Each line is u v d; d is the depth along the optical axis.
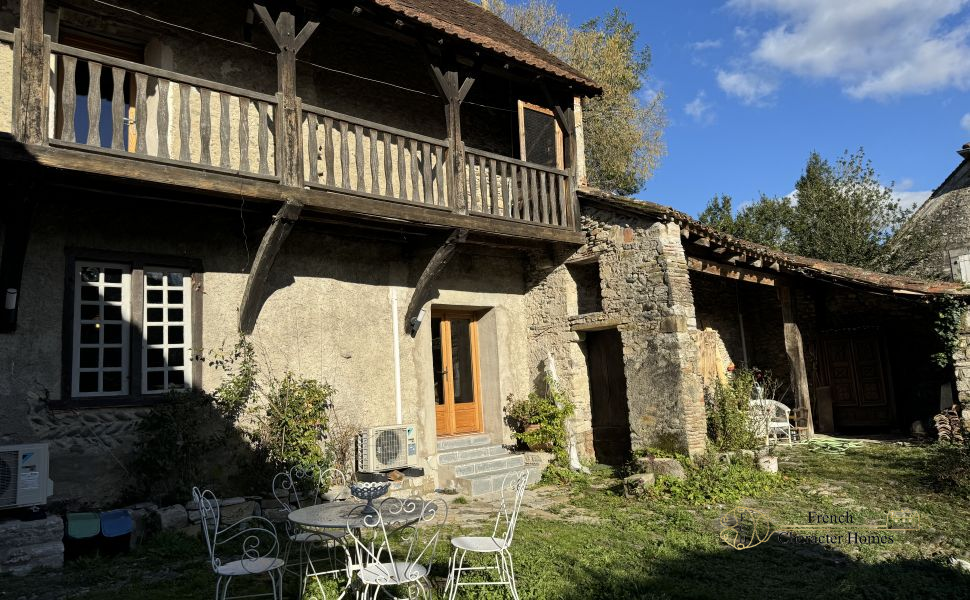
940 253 16.41
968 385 10.84
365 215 7.80
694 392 9.28
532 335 11.32
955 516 6.77
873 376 13.50
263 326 8.15
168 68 7.82
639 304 9.76
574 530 6.68
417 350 9.70
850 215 17.86
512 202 10.93
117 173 6.00
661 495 8.03
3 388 6.33
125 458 6.87
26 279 6.57
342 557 5.65
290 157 7.20
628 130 19.86
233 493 7.52
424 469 9.29
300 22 8.50
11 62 6.70
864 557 5.59
